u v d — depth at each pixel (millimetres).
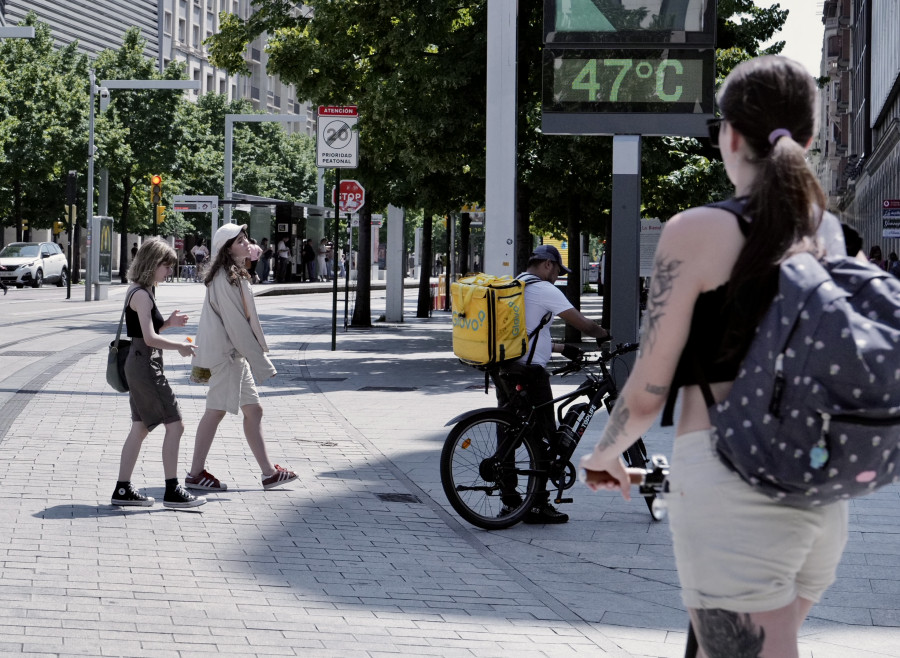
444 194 21734
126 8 77750
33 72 50562
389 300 29359
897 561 6488
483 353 7422
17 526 6918
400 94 19094
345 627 5148
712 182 21500
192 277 60344
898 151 51250
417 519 7582
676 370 2406
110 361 7555
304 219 55531
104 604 5371
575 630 5207
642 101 11023
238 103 76375
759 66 2457
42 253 47250
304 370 17016
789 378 2193
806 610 2572
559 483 7496
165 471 7617
